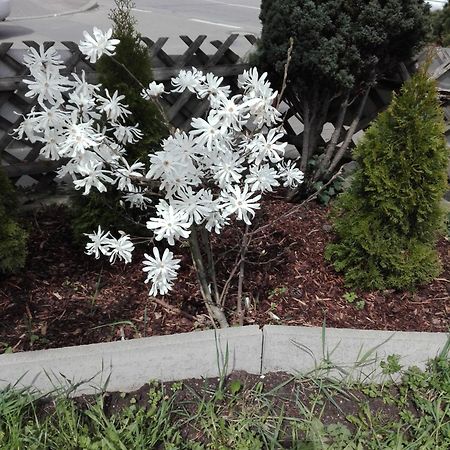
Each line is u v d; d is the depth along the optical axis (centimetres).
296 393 248
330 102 399
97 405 232
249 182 228
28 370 234
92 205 308
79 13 1357
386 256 292
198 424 233
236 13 1470
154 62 401
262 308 288
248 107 213
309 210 390
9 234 278
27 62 218
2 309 277
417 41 370
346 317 286
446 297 307
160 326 272
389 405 247
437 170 280
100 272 308
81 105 220
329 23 346
